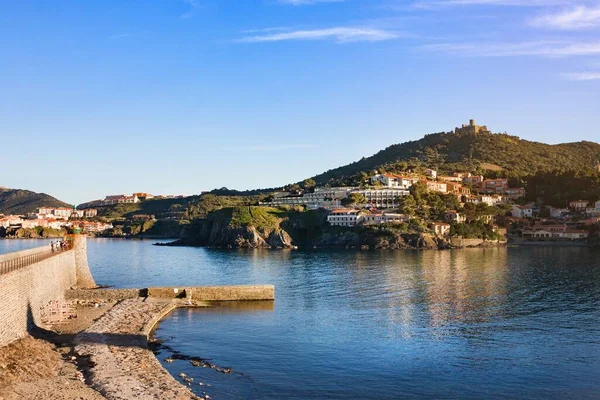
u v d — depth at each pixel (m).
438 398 56.28
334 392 57.41
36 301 74.31
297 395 56.28
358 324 87.12
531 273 152.12
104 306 95.62
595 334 80.56
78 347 67.06
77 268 119.31
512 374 63.12
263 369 64.31
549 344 75.31
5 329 59.09
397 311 97.50
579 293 115.56
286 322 88.31
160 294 104.06
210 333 80.75
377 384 59.88
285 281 139.62
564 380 61.25
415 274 151.88
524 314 94.50
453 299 109.38
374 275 150.50
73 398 49.72
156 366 61.28
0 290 57.59
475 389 58.62
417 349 72.94
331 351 71.94
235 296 106.81
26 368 55.62
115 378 55.84
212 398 54.56
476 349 72.94
